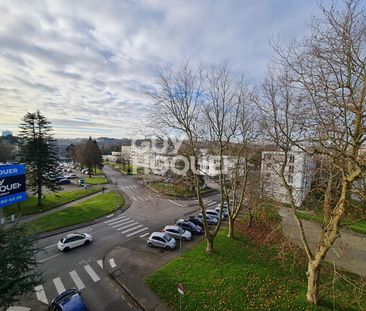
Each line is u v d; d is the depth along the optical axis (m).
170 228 21.66
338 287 13.06
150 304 12.04
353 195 10.81
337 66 8.73
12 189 17.78
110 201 35.06
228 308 11.42
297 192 13.19
